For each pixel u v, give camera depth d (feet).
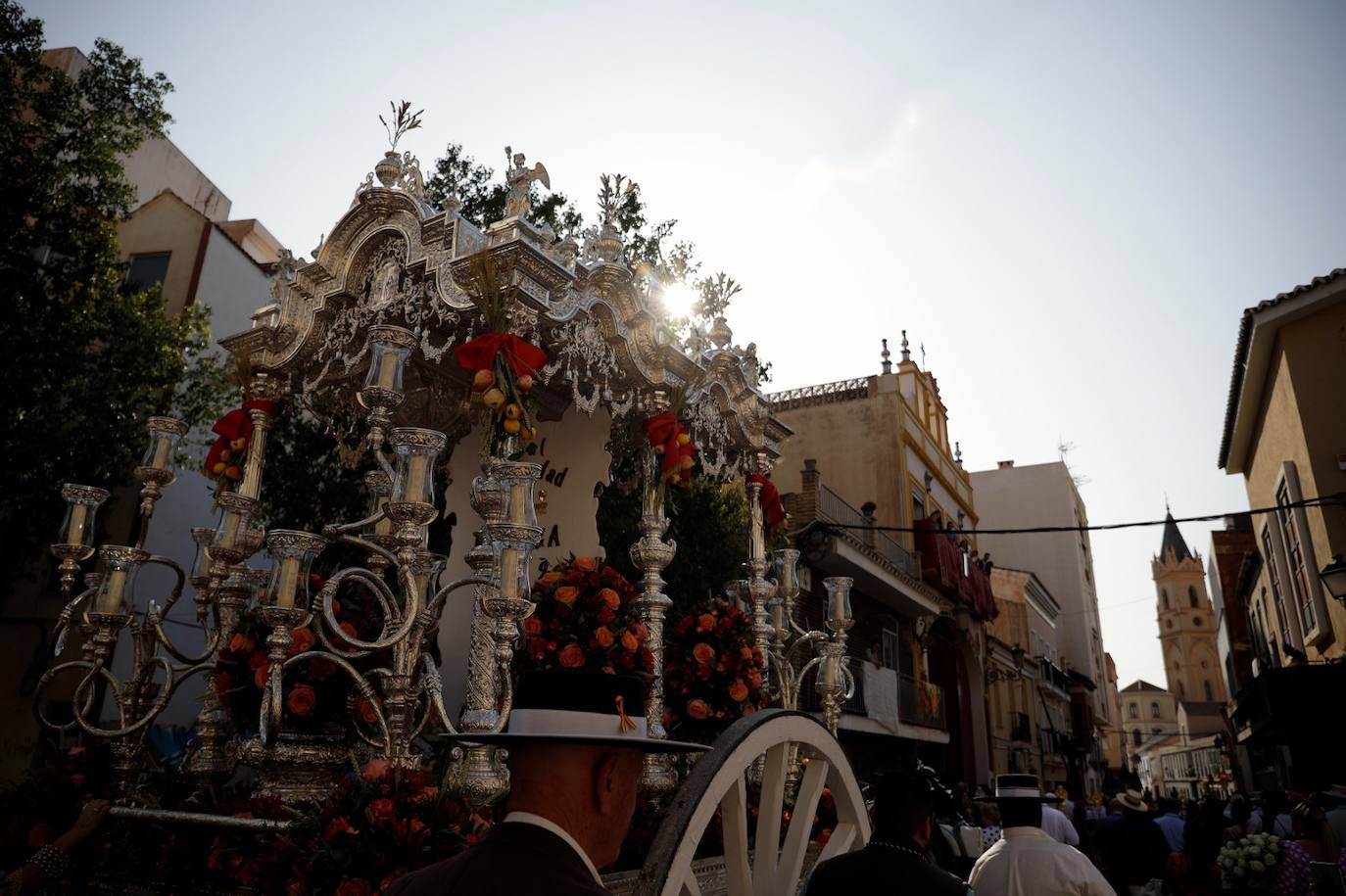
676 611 34.47
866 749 65.72
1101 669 183.42
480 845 5.23
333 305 17.70
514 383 13.71
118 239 58.29
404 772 10.14
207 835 11.30
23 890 10.63
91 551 15.29
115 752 14.19
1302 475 49.57
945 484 90.48
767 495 21.72
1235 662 97.55
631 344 17.61
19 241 42.37
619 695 5.71
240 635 14.38
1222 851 20.42
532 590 14.76
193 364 54.60
